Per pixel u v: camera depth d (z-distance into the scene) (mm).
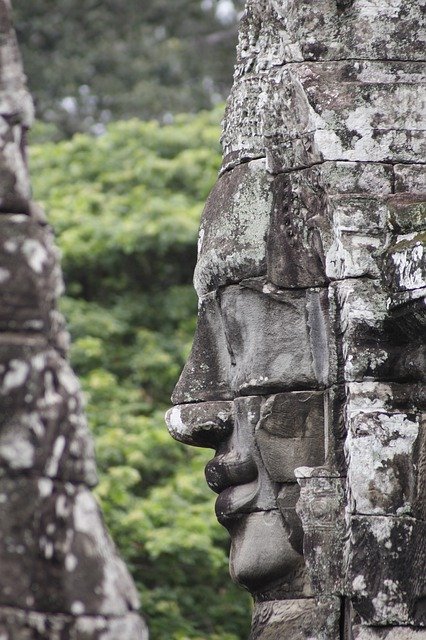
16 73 10570
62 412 10320
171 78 43781
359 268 14867
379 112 15258
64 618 10055
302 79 15445
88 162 34500
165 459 29297
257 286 15898
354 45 15477
